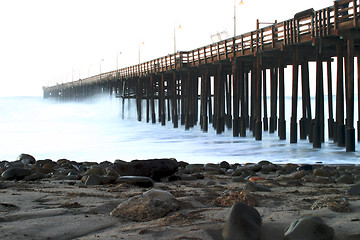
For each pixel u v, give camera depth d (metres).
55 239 2.93
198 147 18.66
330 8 16.31
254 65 24.94
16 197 4.64
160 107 40.69
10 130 29.16
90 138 23.73
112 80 50.78
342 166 11.23
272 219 3.37
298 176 7.65
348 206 3.68
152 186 5.91
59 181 6.80
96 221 3.42
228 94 29.88
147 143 20.83
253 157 14.76
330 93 21.42
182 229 3.09
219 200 4.17
